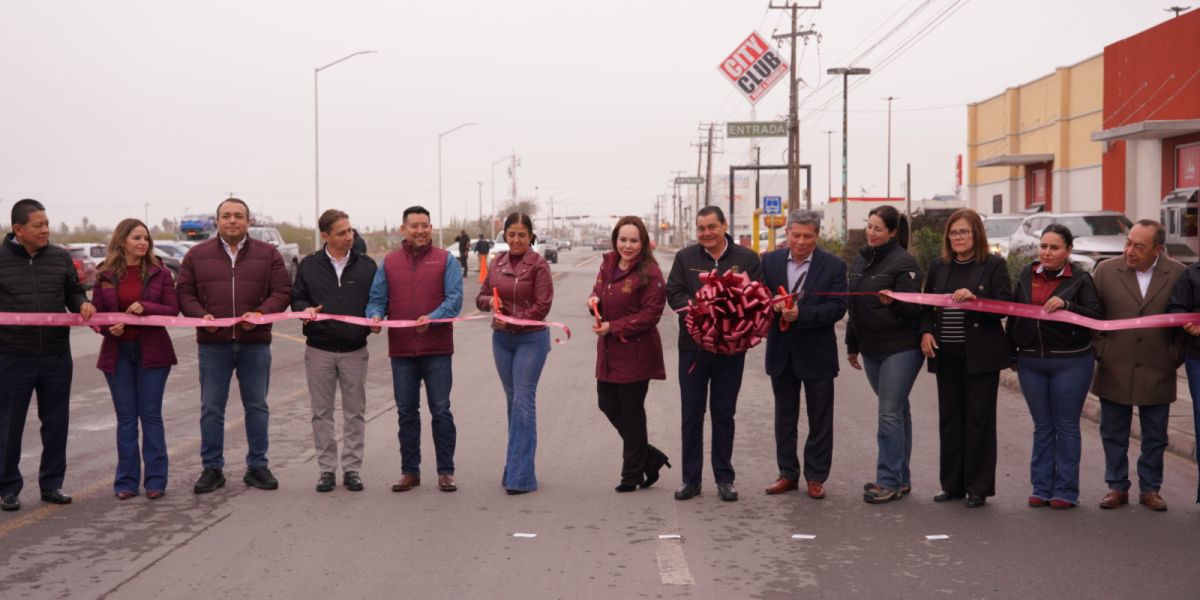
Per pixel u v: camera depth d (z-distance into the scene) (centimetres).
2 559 566
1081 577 530
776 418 722
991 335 664
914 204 5747
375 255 7369
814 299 687
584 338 1789
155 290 718
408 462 734
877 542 596
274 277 741
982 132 4375
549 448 870
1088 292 661
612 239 708
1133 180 2948
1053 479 685
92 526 634
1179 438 848
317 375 727
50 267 688
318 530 624
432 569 547
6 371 666
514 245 726
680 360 702
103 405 1120
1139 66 2869
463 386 1232
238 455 852
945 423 687
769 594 506
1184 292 649
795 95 3675
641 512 666
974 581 524
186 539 605
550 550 582
